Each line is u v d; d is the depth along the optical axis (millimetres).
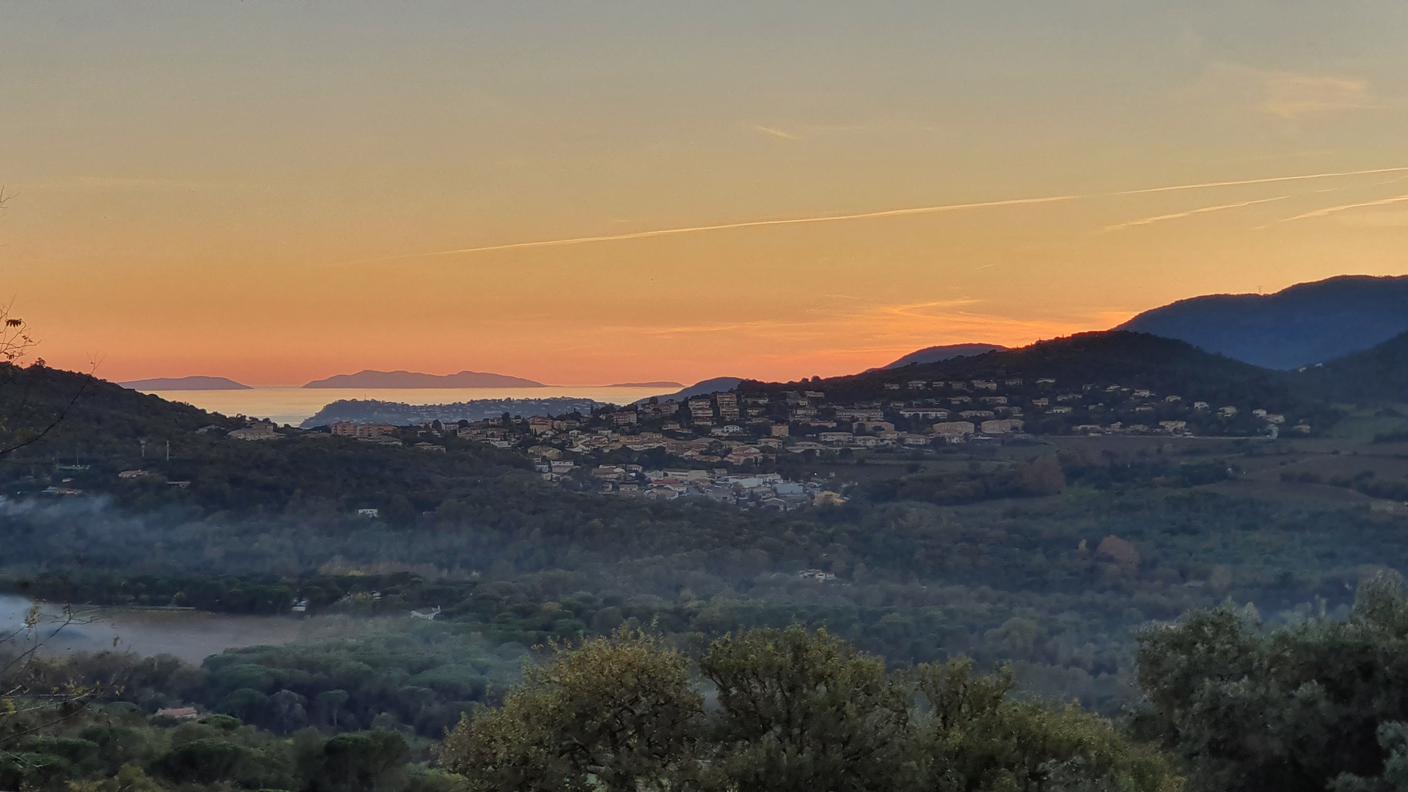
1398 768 12594
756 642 14039
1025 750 12922
